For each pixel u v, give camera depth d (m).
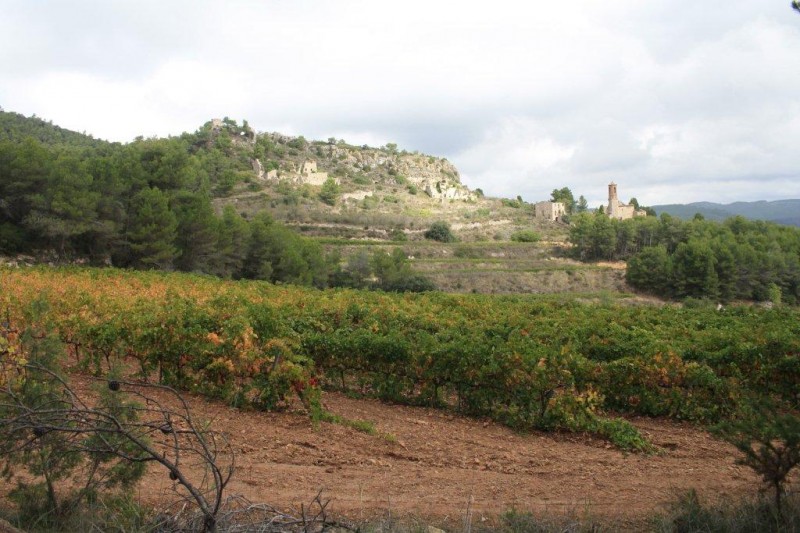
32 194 42.00
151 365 12.68
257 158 134.75
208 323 12.48
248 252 55.25
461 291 69.19
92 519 4.93
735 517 5.86
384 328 16.38
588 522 6.14
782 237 88.12
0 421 3.86
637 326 22.14
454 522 6.08
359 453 8.59
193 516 4.63
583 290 73.69
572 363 12.12
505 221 124.25
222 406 10.91
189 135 147.25
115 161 57.31
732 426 5.91
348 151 175.62
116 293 22.17
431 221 107.25
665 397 12.02
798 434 5.41
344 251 79.81
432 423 10.88
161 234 45.03
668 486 7.68
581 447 9.78
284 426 9.79
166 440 8.07
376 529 5.36
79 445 5.00
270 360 10.88
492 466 8.35
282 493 6.64
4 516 5.14
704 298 64.25
